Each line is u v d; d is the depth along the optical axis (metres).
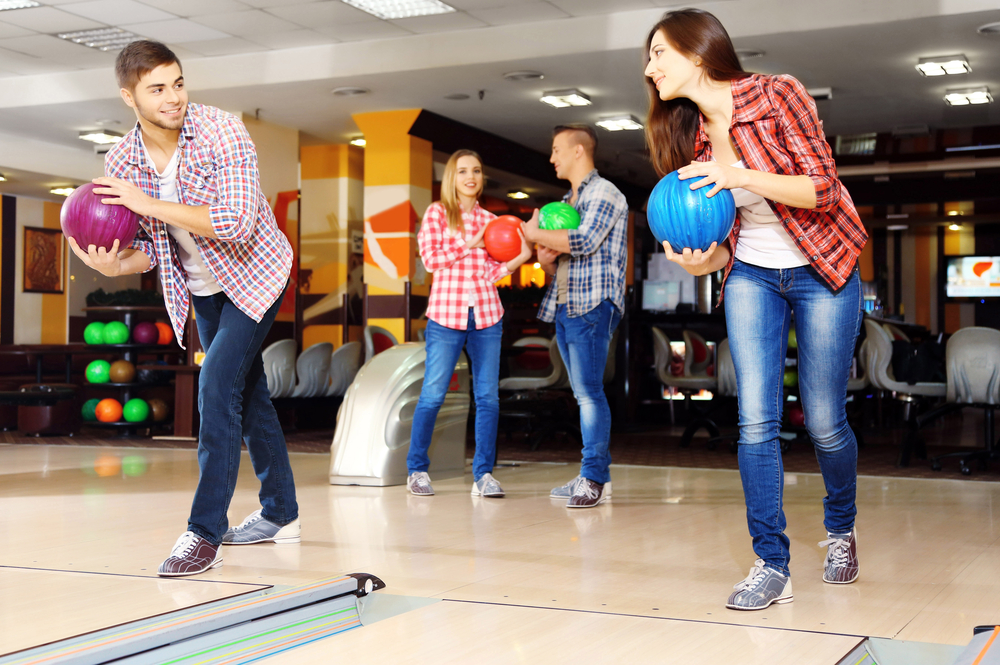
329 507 3.48
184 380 7.63
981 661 1.40
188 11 6.89
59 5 6.72
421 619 1.88
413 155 9.06
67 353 8.62
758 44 6.98
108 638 1.53
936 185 12.69
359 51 7.71
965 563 2.45
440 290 3.86
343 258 10.34
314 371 7.70
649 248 14.27
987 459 5.09
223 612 1.68
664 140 2.17
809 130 1.95
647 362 9.00
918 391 5.36
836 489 2.22
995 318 16.31
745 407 2.10
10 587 2.11
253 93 8.29
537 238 3.51
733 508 3.46
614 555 2.54
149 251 2.50
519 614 1.92
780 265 2.08
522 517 3.24
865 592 2.13
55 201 14.34
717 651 1.66
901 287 16.88
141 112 2.24
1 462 5.14
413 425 3.91
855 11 6.48
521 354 7.77
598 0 6.70
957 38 6.82
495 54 7.34
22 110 9.02
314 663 1.60
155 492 3.83
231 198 2.26
